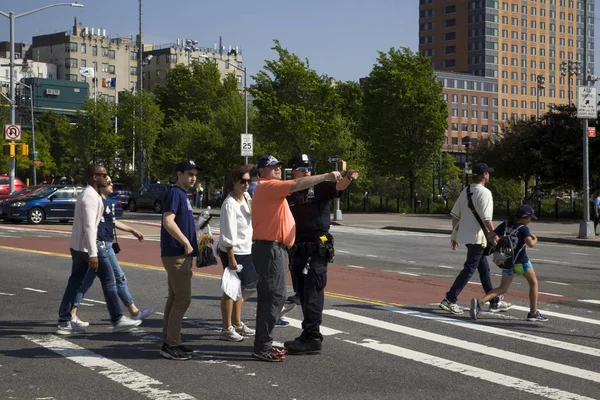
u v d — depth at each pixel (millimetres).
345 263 16938
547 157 42562
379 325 9203
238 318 8461
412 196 55406
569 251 22203
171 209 7164
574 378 6723
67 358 7305
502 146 46188
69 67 149125
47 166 81750
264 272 7164
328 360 7309
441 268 16203
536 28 157375
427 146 54906
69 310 8492
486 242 10062
